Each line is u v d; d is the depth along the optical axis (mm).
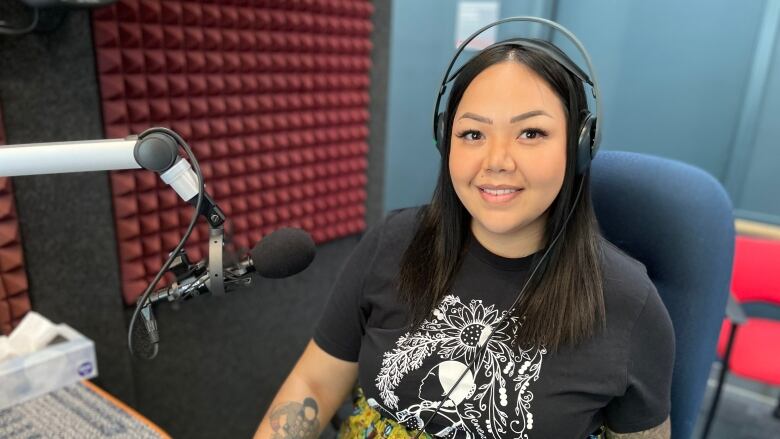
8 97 967
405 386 771
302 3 1545
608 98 2381
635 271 748
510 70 638
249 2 1418
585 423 714
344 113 1806
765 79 1981
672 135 2258
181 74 1322
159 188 1314
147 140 503
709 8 2053
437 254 794
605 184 922
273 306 1737
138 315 591
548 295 722
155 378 1424
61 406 913
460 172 672
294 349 1861
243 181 1540
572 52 2424
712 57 2088
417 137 3053
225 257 607
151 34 1219
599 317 709
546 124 631
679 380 869
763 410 2047
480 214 679
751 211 2123
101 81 1142
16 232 1030
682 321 866
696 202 853
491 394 725
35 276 1089
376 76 1883
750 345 1595
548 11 2438
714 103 2127
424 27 2805
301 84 1631
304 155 1702
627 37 2268
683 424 874
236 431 1716
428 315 780
